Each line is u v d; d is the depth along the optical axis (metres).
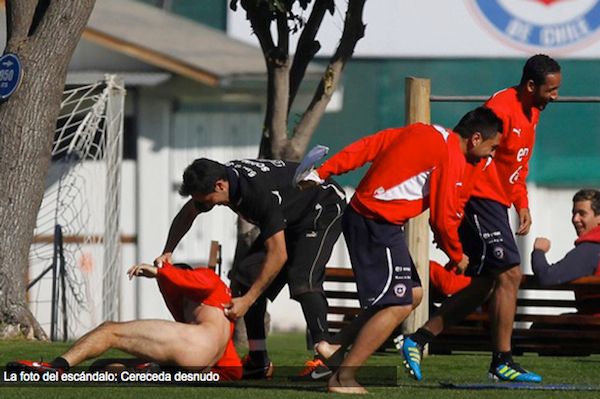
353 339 27.88
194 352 28.16
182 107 61.44
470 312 29.38
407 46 61.31
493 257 28.92
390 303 26.38
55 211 54.47
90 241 55.16
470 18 61.00
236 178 28.19
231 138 62.25
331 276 37.09
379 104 61.69
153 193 60.91
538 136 62.12
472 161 27.22
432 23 61.22
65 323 49.34
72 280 53.59
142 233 60.81
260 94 61.78
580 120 61.91
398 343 35.44
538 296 46.72
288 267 29.67
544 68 29.00
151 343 28.05
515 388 28.03
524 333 36.56
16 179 39.72
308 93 59.06
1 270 39.62
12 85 39.75
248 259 30.00
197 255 62.06
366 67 61.56
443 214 26.14
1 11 58.59
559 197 62.28
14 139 39.72
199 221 62.12
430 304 37.34
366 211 26.42
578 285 35.47
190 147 61.62
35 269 54.41
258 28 40.50
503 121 28.77
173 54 58.91
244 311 28.52
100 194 55.09
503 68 61.12
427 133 26.31
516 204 30.41
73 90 51.31
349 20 41.00
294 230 29.56
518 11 60.75
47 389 27.00
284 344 48.25
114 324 28.23
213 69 58.44
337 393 26.67
